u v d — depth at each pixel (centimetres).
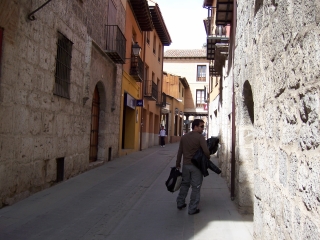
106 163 1442
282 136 334
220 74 1400
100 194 845
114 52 1358
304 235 264
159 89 3061
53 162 879
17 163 689
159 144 3180
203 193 899
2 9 604
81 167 1120
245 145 680
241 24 646
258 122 452
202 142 676
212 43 1312
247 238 533
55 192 820
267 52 400
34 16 728
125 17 1795
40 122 790
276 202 352
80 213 669
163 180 1100
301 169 275
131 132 2138
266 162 401
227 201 796
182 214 677
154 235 551
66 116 962
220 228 583
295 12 290
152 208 727
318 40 238
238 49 697
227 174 1013
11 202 673
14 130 669
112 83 1530
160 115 3170
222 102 1306
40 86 782
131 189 933
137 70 1948
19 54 679
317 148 241
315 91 245
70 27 968
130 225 605
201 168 669
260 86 441
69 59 978
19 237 517
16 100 673
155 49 2814
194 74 4603
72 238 529
